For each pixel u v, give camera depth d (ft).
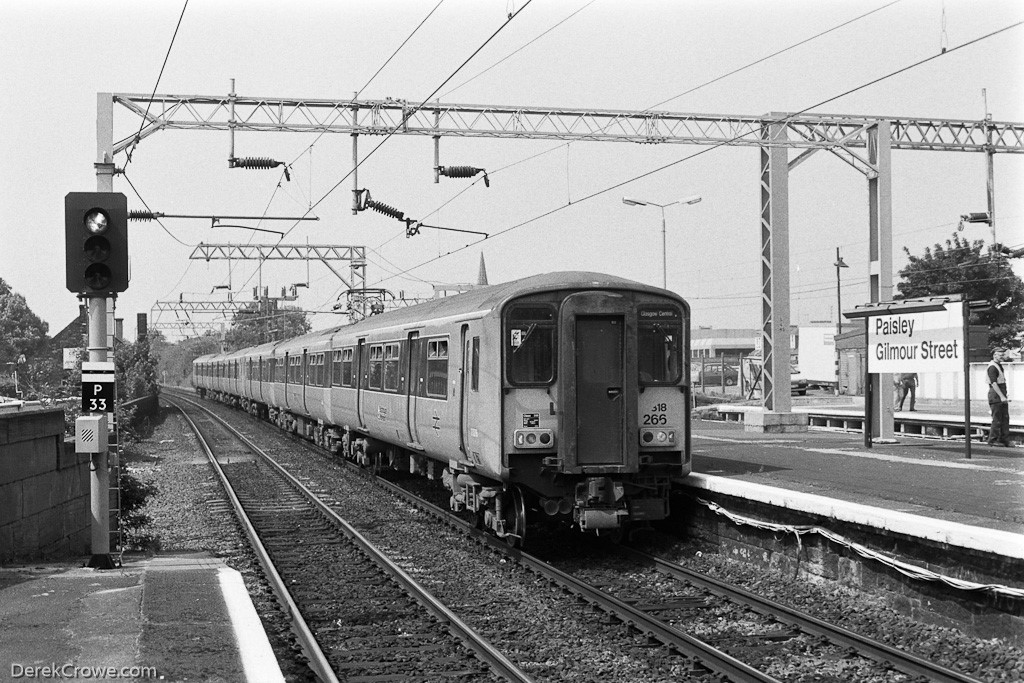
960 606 30.14
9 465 35.40
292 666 27.25
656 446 43.65
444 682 26.14
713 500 43.73
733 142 78.23
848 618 32.17
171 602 30.35
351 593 36.78
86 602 30.42
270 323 225.15
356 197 73.00
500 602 35.42
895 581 32.94
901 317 59.77
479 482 47.88
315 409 96.43
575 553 45.06
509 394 42.24
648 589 37.32
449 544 47.26
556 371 42.60
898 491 40.96
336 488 69.00
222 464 85.92
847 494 39.99
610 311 42.57
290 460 89.35
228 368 186.60
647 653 28.76
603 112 76.43
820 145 77.92
